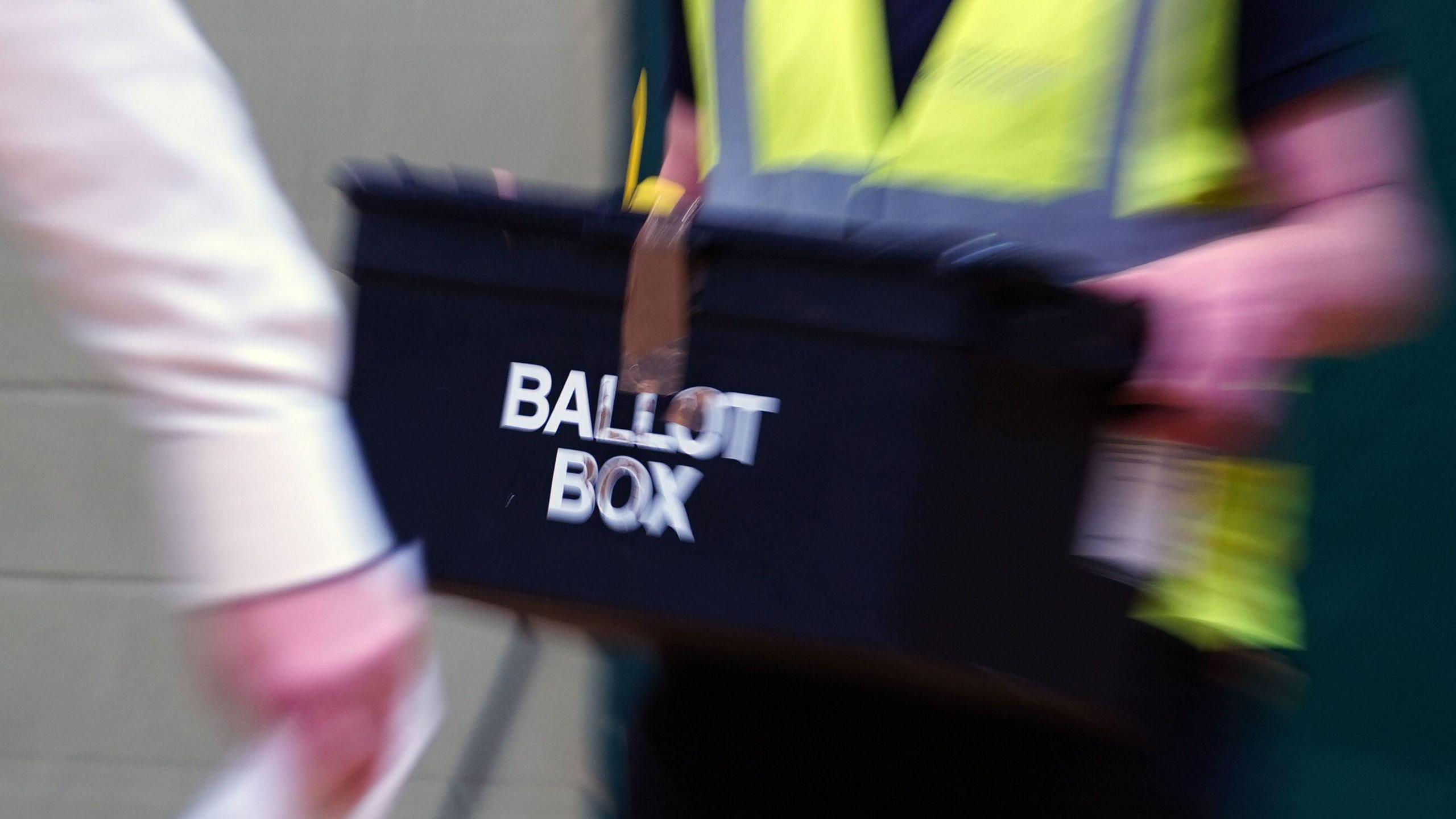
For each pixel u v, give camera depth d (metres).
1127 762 3.66
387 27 6.46
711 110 3.81
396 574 3.28
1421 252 3.70
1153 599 3.58
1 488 6.92
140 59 3.22
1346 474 6.38
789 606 3.47
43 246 3.22
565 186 6.38
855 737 3.72
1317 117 3.67
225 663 3.24
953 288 3.44
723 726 3.78
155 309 3.22
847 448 3.46
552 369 3.52
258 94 6.53
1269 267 3.60
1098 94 3.62
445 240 3.53
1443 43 5.93
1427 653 6.36
